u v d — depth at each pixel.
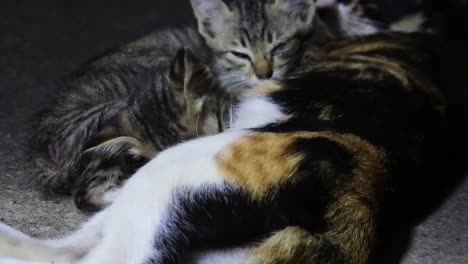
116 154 0.78
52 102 0.90
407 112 0.77
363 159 0.72
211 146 0.71
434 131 0.78
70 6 1.23
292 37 0.92
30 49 1.08
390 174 0.73
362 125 0.75
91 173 0.79
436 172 0.80
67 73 1.02
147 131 0.79
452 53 1.04
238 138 0.72
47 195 0.81
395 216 0.73
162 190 0.70
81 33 1.14
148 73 0.85
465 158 0.88
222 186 0.70
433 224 0.80
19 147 0.87
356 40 0.88
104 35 1.14
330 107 0.76
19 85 0.99
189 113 0.80
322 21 0.91
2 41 1.10
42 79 1.01
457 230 0.80
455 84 0.92
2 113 0.93
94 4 1.24
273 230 0.70
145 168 0.71
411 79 0.80
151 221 0.70
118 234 0.70
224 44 0.93
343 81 0.79
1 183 0.82
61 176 0.81
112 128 0.78
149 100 0.80
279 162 0.71
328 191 0.70
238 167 0.71
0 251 0.72
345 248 0.70
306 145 0.72
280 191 0.70
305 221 0.70
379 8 0.90
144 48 0.92
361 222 0.70
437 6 1.02
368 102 0.77
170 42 0.93
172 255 0.70
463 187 0.85
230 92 0.84
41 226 0.77
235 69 0.92
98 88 0.85
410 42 0.86
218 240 0.70
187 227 0.70
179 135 0.79
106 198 0.79
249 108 0.79
